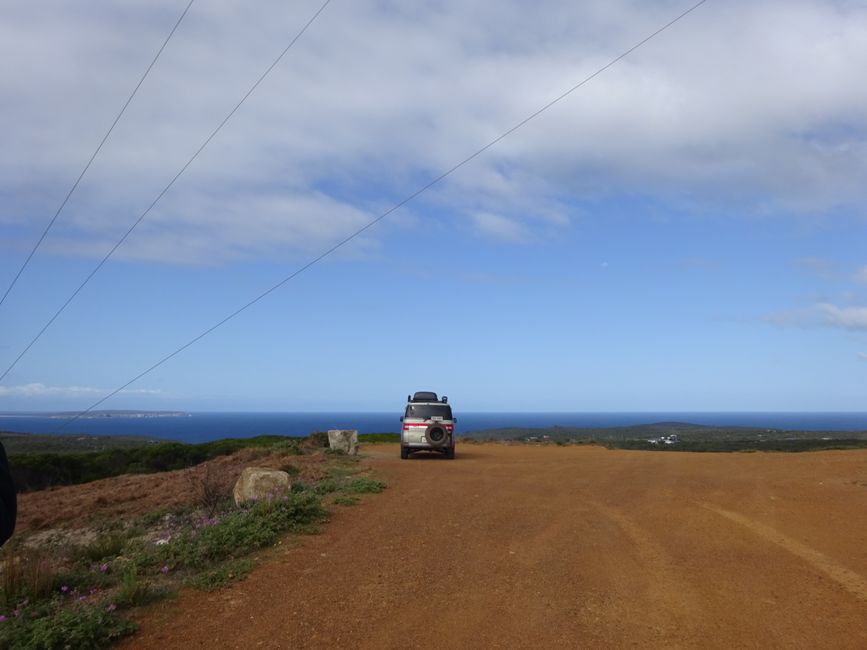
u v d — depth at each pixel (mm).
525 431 73812
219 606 6777
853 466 20469
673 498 14078
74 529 15805
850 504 13422
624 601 7184
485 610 6816
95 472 27047
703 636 6207
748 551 9438
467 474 18109
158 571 8125
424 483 15906
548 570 8312
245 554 8828
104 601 6566
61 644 5559
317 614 6586
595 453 28109
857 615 6805
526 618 6609
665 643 6031
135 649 5676
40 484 25203
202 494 15281
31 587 7133
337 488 14391
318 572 8055
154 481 21234
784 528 11031
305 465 19438
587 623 6508
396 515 11648
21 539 15312
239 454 24953
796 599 7309
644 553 9273
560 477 17641
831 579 8086
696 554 9250
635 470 19656
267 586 7449
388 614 6641
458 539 9891
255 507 10656
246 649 5707
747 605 7098
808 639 6160
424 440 24016
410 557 8812
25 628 5777
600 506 12984
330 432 25938
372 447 33344
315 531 10156
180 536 9617
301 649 5727
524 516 11797
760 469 19984
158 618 6418
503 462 22453
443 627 6324
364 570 8164
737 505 13242
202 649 5688
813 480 17219
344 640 5949
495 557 8883
